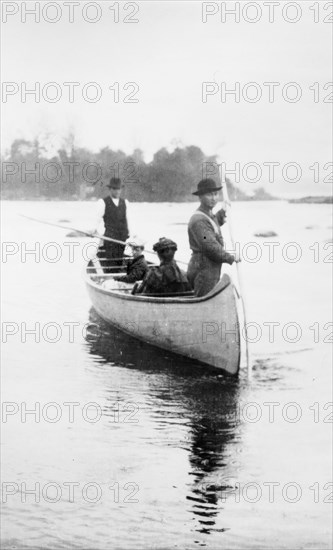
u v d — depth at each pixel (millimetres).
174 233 36469
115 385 12555
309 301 20141
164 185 49969
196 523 7652
